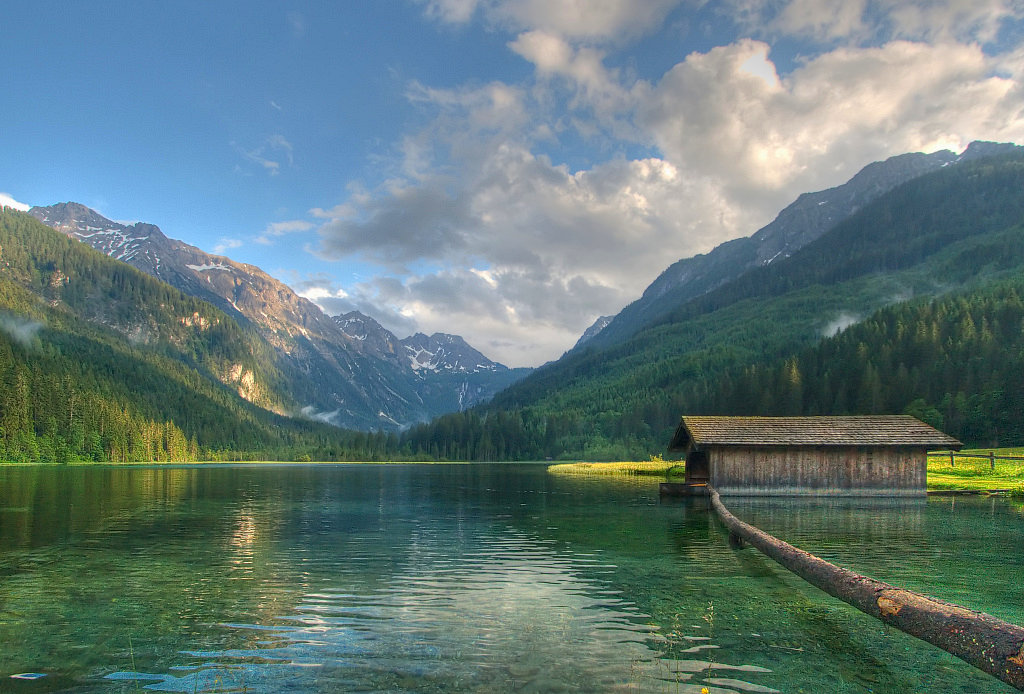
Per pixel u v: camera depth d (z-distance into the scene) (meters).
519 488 56.22
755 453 42.66
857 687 8.74
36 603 13.47
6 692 8.56
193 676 9.17
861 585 11.16
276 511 34.47
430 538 23.55
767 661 9.79
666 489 45.34
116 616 12.41
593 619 12.15
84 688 8.72
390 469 130.25
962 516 30.09
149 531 25.53
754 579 15.95
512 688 8.65
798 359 194.00
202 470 118.44
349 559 18.88
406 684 8.81
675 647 10.48
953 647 8.16
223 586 15.15
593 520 29.59
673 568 17.52
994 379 125.94
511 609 12.94
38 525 27.48
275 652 10.24
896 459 42.09
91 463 164.38
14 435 156.25
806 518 29.30
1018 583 15.03
